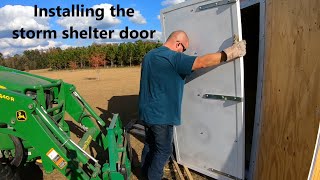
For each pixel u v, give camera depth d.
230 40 1.83
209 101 2.07
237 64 1.82
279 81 1.61
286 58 1.53
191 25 2.06
